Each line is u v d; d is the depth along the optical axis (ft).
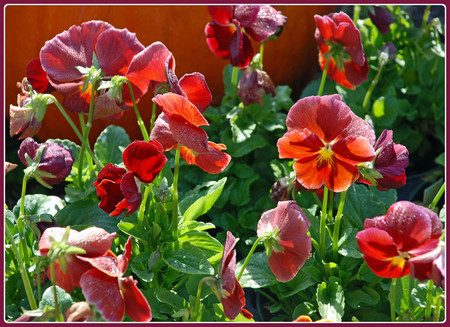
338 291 3.17
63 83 3.18
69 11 3.72
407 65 3.97
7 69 3.83
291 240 2.99
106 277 2.86
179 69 3.85
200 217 3.68
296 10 3.90
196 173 3.67
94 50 3.21
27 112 3.14
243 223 3.57
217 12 3.41
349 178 3.03
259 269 3.25
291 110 3.04
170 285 3.23
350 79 3.41
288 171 3.56
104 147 3.46
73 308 2.85
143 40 3.77
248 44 3.45
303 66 4.07
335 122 3.02
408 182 3.91
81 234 2.87
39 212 3.29
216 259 3.17
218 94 3.96
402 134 3.92
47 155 3.11
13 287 3.17
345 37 3.32
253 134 3.70
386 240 2.89
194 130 3.00
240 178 3.67
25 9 3.72
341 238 3.25
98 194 3.06
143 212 3.14
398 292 3.15
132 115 3.89
